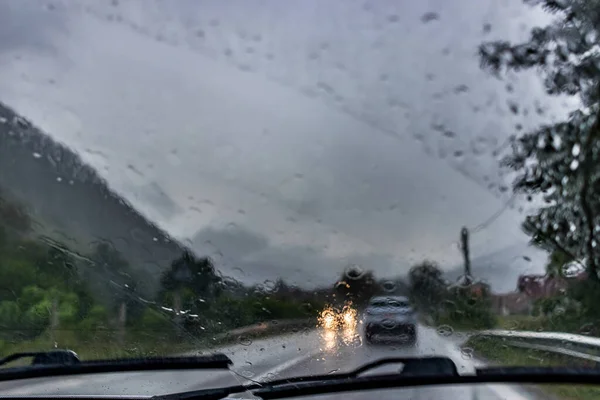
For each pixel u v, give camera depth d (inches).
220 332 173.9
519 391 133.6
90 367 133.8
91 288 251.0
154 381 147.5
